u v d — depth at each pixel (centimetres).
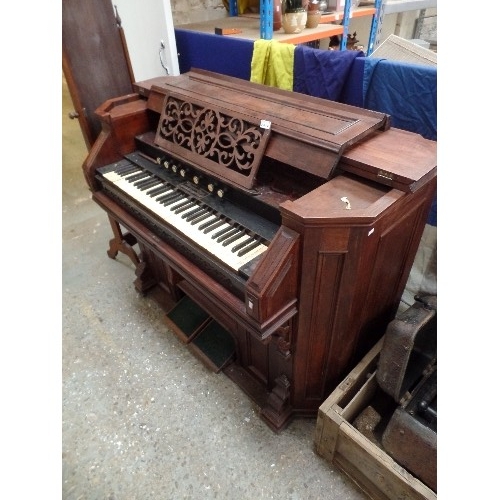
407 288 183
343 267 99
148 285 208
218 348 172
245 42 173
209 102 135
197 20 261
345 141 102
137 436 147
